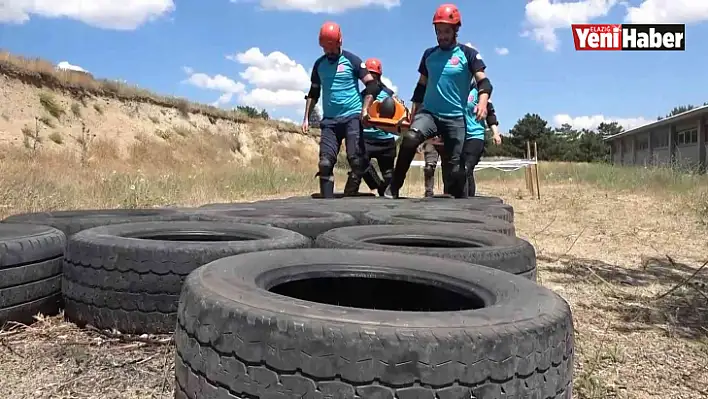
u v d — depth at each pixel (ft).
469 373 5.39
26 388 8.47
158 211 16.90
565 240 25.84
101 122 88.12
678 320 13.52
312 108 29.07
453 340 5.39
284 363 5.47
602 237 26.78
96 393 8.38
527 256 10.48
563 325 6.23
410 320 5.59
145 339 10.07
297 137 135.44
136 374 8.98
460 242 12.09
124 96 97.25
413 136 23.73
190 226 12.98
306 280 8.44
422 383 5.29
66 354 9.66
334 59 27.30
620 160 158.71
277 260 8.37
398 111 28.27
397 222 14.34
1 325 10.66
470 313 5.94
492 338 5.52
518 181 74.28
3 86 77.25
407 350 5.31
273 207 18.90
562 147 219.41
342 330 5.39
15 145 68.90
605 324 13.12
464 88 23.67
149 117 99.50
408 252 10.02
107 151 82.17
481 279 8.00
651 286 17.08
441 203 20.88
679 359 10.95
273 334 5.55
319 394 5.36
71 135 80.38
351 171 28.71
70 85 87.40
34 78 82.33
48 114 80.33
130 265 10.25
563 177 71.56
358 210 17.22
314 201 22.88
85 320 10.73
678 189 48.14
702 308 14.60
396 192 25.41
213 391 5.88
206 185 43.73
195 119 109.91
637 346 11.62
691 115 97.71
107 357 9.57
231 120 119.24
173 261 10.14
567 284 17.13
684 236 27.09
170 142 96.43
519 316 6.00
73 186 33.35
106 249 10.48
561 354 6.12
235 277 7.00
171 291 10.14
